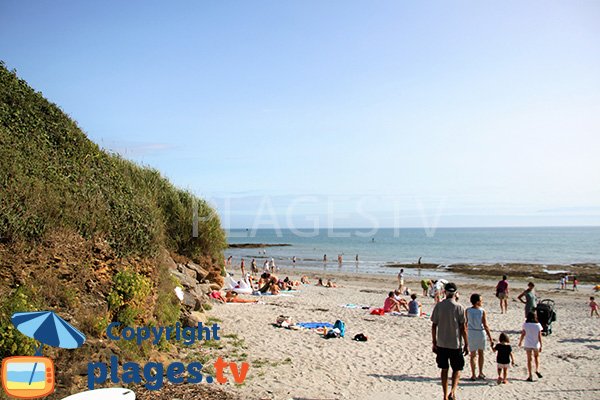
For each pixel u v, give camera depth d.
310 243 129.00
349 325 17.23
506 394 9.83
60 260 9.91
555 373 11.52
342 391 9.52
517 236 155.00
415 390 9.86
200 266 20.28
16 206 9.70
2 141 11.34
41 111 14.02
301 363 11.34
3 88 13.33
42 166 11.62
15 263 9.06
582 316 21.72
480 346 10.67
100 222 11.20
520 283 39.91
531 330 10.91
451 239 137.12
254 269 45.81
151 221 12.99
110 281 10.61
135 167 19.31
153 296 11.76
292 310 19.73
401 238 147.62
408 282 40.09
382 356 12.60
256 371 10.34
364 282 39.75
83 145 14.08
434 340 8.82
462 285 37.53
